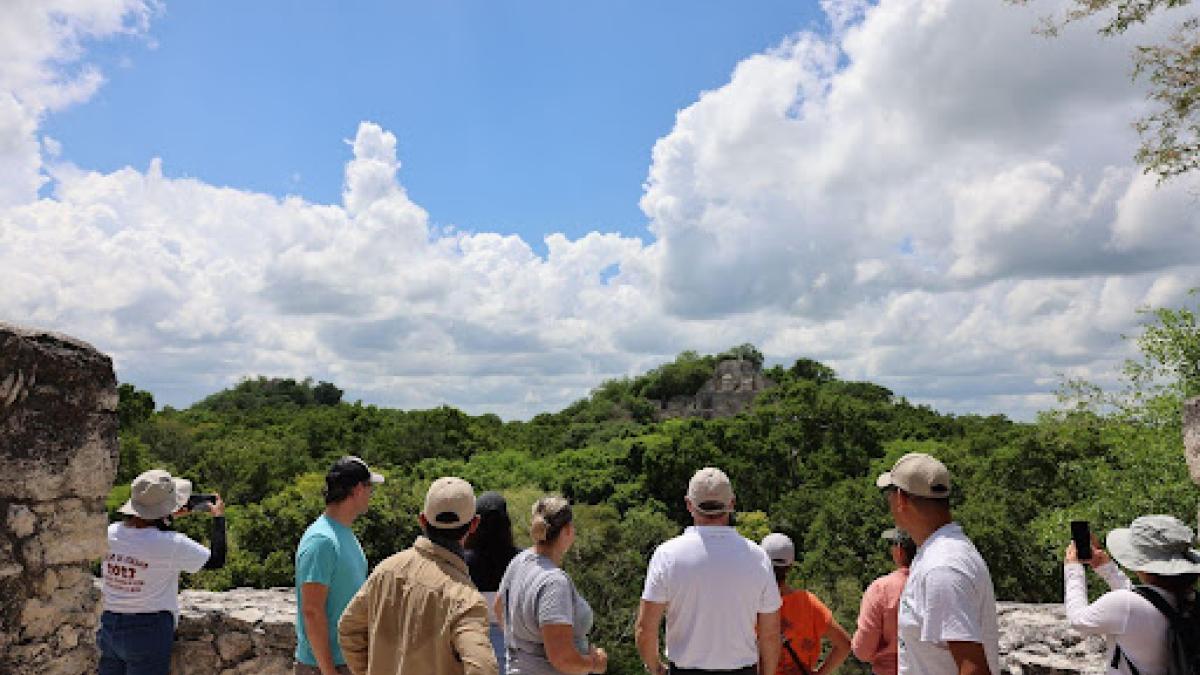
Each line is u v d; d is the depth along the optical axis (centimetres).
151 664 388
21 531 287
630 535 3781
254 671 502
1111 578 280
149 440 5916
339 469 349
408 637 247
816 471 6078
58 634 300
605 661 321
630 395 12850
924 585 253
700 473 326
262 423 8262
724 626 307
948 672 250
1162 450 1321
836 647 383
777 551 381
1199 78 823
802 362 12062
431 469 6462
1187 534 260
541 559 313
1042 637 550
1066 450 2756
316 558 331
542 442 8725
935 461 274
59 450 301
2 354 279
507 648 317
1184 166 840
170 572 395
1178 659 249
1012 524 2623
